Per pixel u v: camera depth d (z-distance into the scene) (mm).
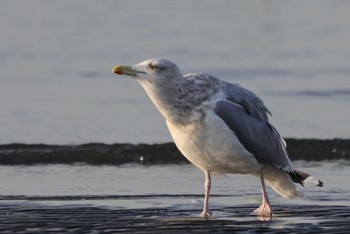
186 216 12094
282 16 31953
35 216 11992
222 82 12211
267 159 12258
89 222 11625
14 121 19375
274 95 22156
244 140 11984
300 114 20203
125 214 12203
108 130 18734
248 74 24641
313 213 12328
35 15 31594
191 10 33000
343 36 29062
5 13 31875
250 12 32688
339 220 11844
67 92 22094
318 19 31406
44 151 17094
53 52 26609
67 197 13500
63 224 11469
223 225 11500
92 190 14102
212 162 12047
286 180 12664
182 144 11977
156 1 34281
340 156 17125
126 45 27750
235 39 29047
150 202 13156
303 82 23312
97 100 21328
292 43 28297
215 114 11750
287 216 12125
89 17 31516
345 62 25547
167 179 15102
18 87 22578
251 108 12180
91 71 24453
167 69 11742
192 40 28547
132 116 19938
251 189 14234
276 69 25016
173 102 11781
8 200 13227
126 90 22297
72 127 18969
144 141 17953
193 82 11875
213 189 14211
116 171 15812
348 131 18828
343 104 21250
